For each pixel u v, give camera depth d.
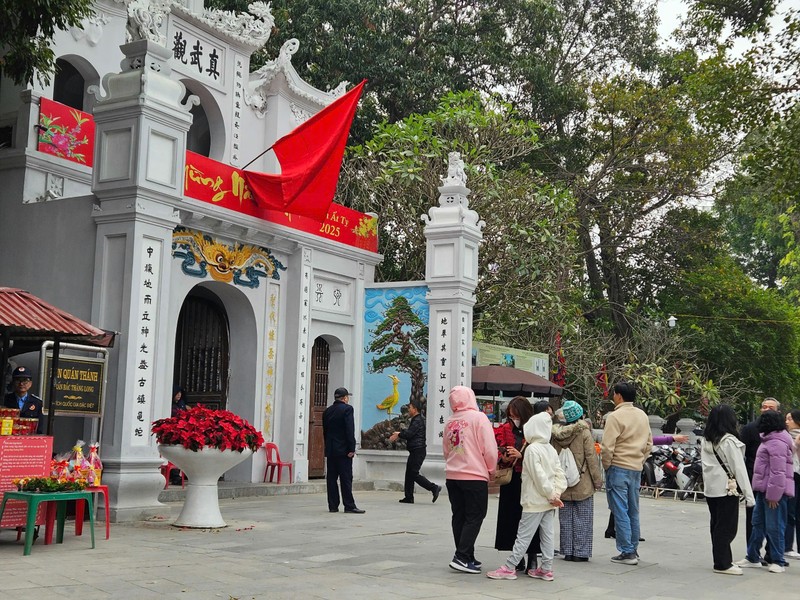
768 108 18.56
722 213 33.62
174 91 11.71
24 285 12.04
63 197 13.27
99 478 9.69
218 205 14.07
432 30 27.70
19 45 11.02
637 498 8.84
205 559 7.93
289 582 6.93
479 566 7.70
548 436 7.56
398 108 26.97
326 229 16.58
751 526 9.07
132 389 10.97
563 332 23.00
